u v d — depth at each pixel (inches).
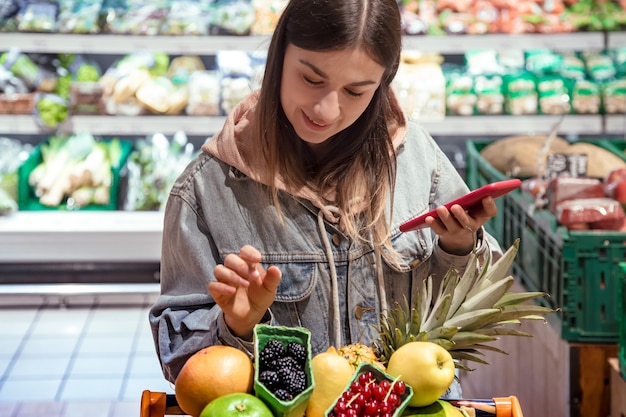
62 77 187.3
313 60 56.1
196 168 66.7
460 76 189.8
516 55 200.4
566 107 186.1
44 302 188.5
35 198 188.1
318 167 66.4
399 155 69.6
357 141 64.9
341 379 51.8
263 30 181.0
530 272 129.6
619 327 107.4
